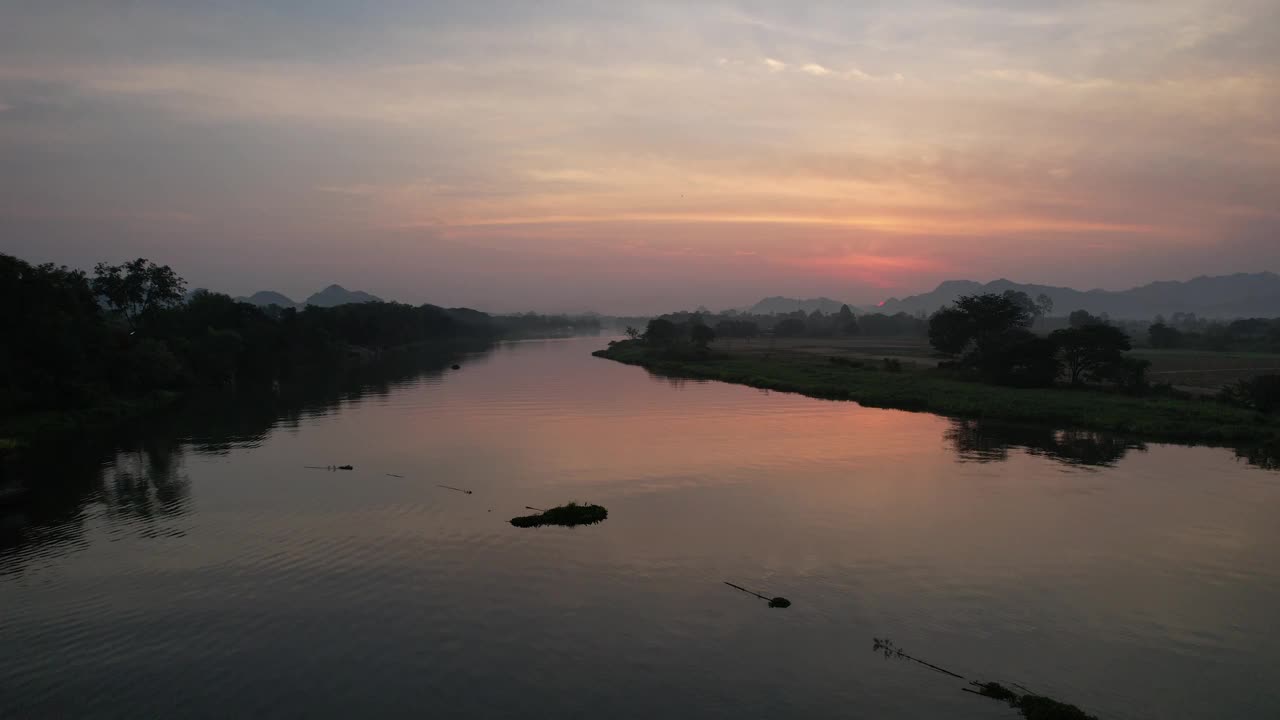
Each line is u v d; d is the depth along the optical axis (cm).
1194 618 2347
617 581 2672
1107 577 2688
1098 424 5831
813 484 4072
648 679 1998
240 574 2798
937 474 4294
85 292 8231
